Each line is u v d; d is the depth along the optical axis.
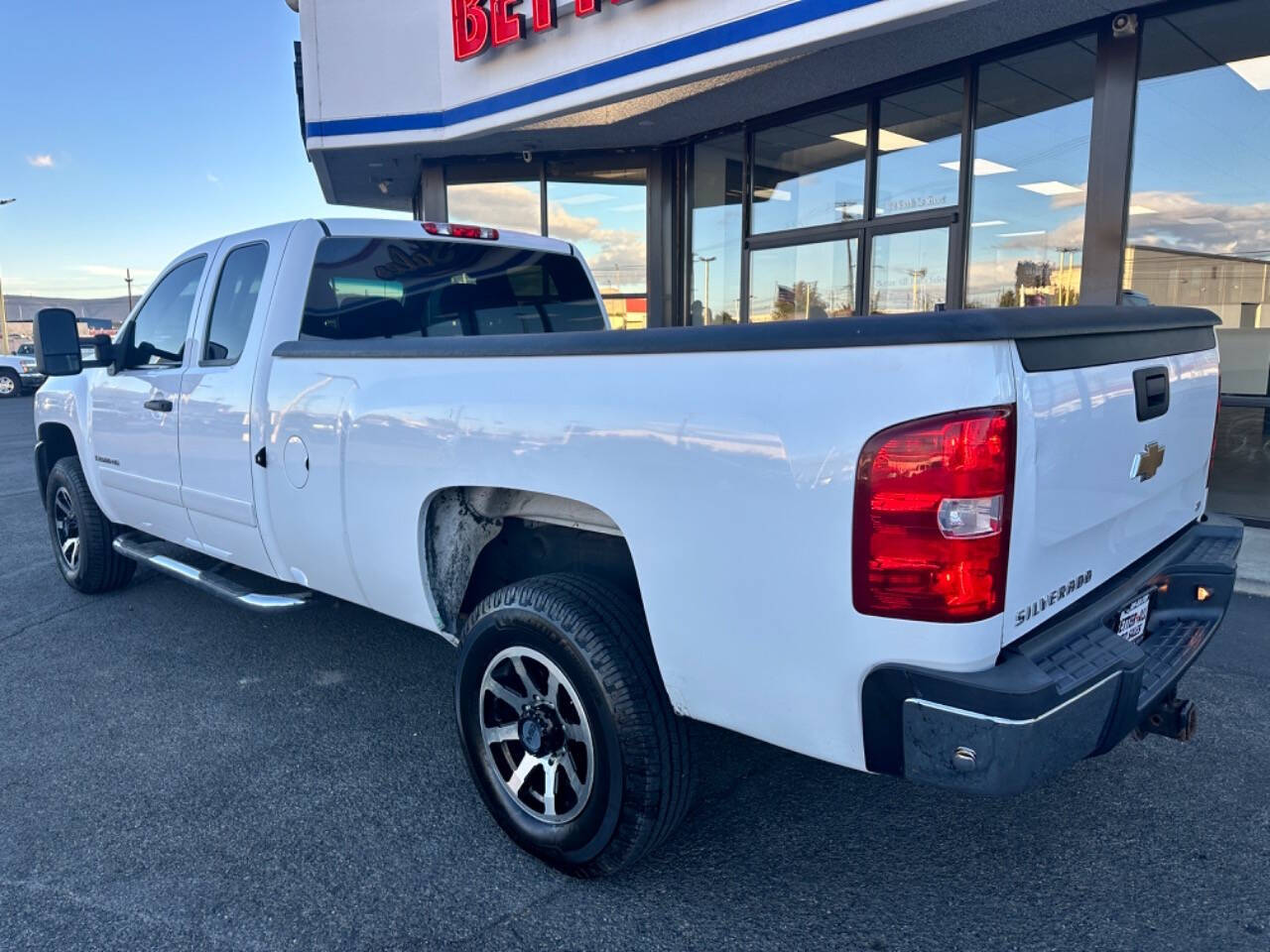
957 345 1.88
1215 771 3.33
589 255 11.55
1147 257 7.14
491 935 2.49
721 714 2.33
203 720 3.86
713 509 2.20
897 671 1.97
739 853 2.87
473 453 2.77
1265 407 6.79
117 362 4.82
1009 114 7.74
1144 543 2.72
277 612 3.80
